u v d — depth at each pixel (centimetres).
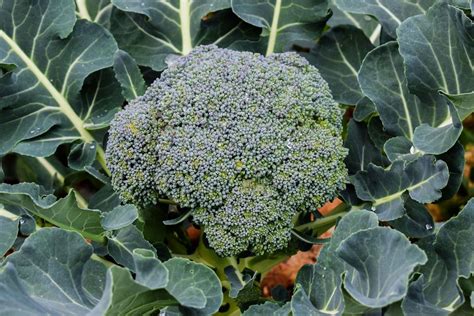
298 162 83
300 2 93
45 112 91
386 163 90
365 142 91
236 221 83
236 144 83
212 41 93
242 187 83
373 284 76
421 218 87
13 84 89
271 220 83
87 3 95
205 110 83
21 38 90
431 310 77
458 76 87
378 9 91
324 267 80
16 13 90
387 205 86
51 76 91
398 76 89
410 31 87
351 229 80
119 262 83
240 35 93
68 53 91
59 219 82
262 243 84
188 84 84
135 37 93
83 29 91
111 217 82
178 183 83
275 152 83
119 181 85
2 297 73
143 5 92
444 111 88
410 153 87
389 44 89
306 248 88
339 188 85
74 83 91
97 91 92
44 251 78
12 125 90
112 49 91
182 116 84
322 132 85
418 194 84
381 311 75
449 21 86
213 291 77
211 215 83
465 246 79
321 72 95
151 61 93
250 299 84
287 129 84
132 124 84
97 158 92
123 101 93
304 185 83
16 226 83
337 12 99
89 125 91
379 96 89
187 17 93
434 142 85
